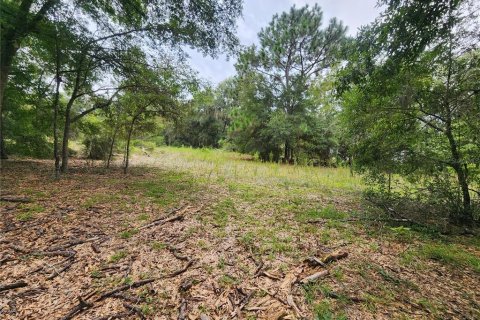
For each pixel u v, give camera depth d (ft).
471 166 12.19
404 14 9.50
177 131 31.32
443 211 12.67
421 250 9.62
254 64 51.39
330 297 6.64
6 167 24.58
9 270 7.54
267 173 29.81
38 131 30.99
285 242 10.09
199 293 6.79
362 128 14.85
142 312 6.02
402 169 13.69
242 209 14.38
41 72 24.72
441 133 13.09
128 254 8.75
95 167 28.86
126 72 21.98
